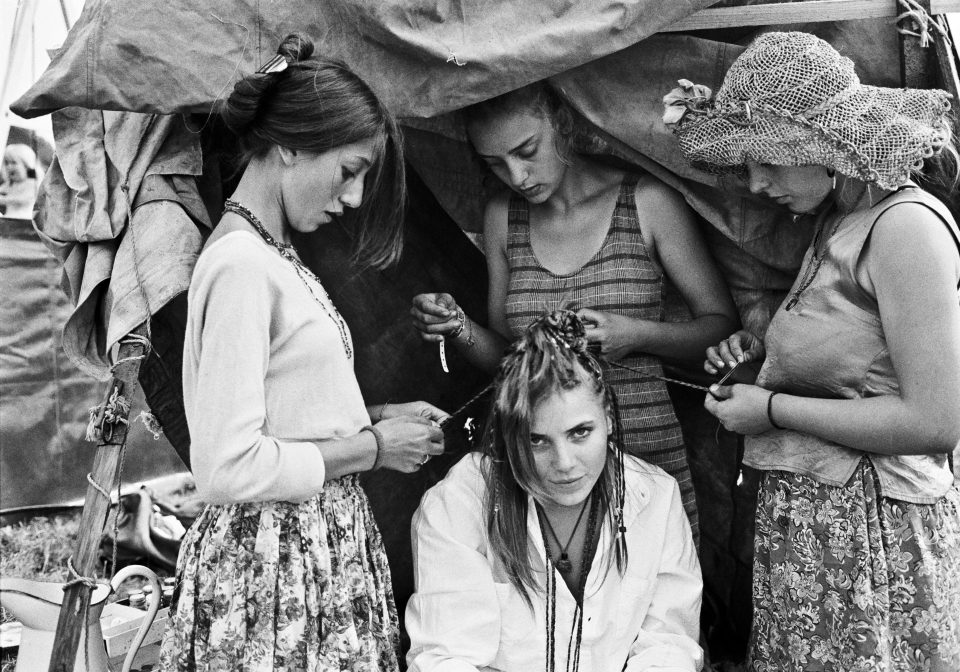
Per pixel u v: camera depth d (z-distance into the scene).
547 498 1.85
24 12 2.70
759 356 2.11
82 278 2.02
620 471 1.92
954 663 1.77
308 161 1.65
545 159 2.07
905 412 1.64
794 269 2.17
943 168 1.82
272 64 1.65
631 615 1.92
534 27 1.89
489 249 2.36
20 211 3.52
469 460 2.01
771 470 1.92
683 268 2.20
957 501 1.83
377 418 2.05
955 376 1.60
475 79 1.88
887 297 1.65
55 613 1.94
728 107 1.77
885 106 1.69
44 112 1.81
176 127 2.00
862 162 1.66
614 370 2.21
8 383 3.58
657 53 2.04
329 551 1.72
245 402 1.56
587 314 2.09
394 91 1.92
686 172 2.08
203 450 1.56
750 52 1.77
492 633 1.87
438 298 2.29
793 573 1.87
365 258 2.17
